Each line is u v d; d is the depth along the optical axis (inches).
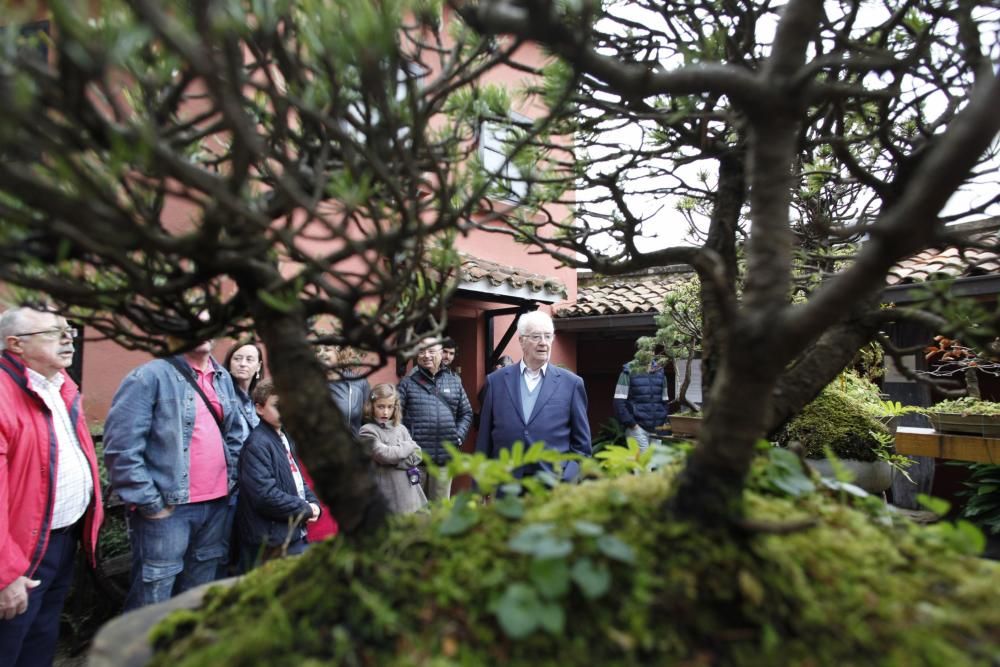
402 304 45.7
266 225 25.9
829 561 32.7
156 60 31.3
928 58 51.7
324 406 36.2
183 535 101.0
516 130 55.4
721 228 57.5
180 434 100.2
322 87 33.0
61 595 96.8
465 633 29.1
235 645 30.1
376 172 29.7
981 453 97.9
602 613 29.0
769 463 42.7
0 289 36.6
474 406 228.8
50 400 91.7
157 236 25.7
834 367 48.2
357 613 30.7
